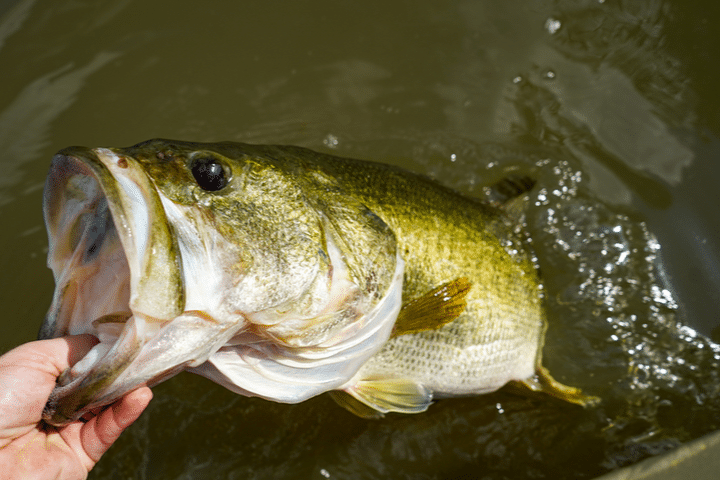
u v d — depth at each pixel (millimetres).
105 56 869
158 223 470
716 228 748
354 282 533
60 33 878
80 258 495
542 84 858
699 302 719
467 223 613
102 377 464
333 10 905
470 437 661
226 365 539
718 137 791
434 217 589
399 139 832
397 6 904
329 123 841
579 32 881
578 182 799
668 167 792
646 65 853
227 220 501
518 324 634
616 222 772
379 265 546
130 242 460
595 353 705
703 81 825
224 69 869
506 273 629
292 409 672
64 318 501
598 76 858
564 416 670
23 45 868
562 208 786
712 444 540
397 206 571
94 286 499
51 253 491
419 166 822
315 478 639
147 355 477
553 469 641
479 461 649
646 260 750
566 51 875
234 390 553
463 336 605
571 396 663
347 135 834
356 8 905
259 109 845
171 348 482
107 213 493
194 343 488
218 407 670
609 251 758
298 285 514
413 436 660
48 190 481
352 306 534
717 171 775
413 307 568
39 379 495
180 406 668
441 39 891
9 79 847
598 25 881
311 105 851
